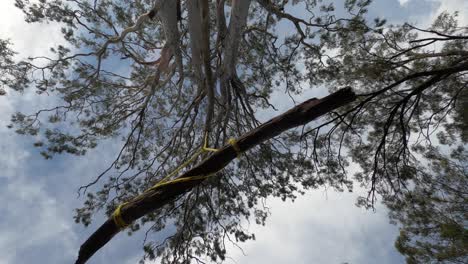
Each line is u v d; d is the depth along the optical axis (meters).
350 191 9.29
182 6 9.76
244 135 2.89
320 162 9.45
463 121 7.45
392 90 7.40
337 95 2.68
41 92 8.59
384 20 7.86
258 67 10.78
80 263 2.77
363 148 8.84
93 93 9.26
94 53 8.44
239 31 8.26
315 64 9.41
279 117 2.82
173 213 10.13
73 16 8.11
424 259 7.72
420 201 8.12
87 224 9.63
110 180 10.02
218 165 2.88
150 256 9.27
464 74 7.15
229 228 10.12
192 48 8.58
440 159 8.23
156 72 9.39
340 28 8.59
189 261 9.01
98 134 10.01
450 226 7.07
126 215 2.71
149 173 10.13
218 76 9.28
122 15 9.16
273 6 8.88
